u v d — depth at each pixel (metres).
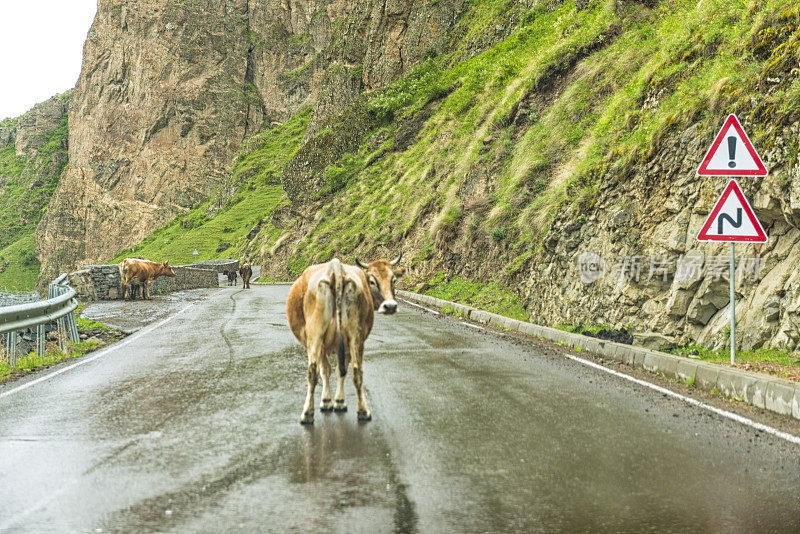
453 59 49.41
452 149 33.28
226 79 138.50
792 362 8.05
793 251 9.10
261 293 30.56
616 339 10.99
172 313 19.27
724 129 8.45
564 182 17.56
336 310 6.36
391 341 12.33
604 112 19.06
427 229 29.23
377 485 4.59
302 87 138.75
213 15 141.00
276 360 10.22
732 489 4.53
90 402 7.44
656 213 11.98
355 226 41.44
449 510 4.13
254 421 6.43
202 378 8.83
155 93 135.00
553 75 24.97
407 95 49.62
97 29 144.88
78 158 144.38
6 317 9.64
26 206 175.88
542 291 15.26
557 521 3.97
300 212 52.88
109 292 26.28
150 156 133.88
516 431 6.01
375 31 60.50
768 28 11.34
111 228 134.62
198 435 5.93
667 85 14.36
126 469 4.98
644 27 21.91
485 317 16.12
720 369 7.77
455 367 9.45
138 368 9.80
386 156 47.53
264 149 122.69
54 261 138.88
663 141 12.51
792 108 9.41
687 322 10.34
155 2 138.25
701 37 14.36
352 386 8.09
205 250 91.31
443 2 54.12
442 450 5.43
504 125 26.69
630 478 4.75
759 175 8.34
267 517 4.02
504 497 4.36
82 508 4.19
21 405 7.32
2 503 4.28
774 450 5.44
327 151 56.34
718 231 8.44
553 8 37.06
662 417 6.54
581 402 7.20
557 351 11.06
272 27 146.75
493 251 20.09
